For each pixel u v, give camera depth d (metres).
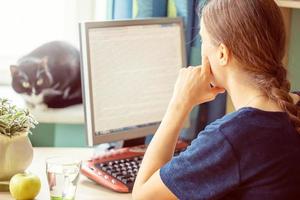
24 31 2.57
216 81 1.40
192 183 1.28
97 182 1.78
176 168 1.30
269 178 1.25
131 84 1.99
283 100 1.29
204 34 1.37
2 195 1.70
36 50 2.29
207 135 1.29
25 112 1.81
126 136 2.00
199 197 1.28
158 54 2.06
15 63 2.37
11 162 1.72
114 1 2.22
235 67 1.32
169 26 2.08
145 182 1.42
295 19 2.34
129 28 1.97
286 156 1.26
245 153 1.25
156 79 2.06
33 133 2.35
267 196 1.25
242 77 1.32
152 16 2.23
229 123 1.27
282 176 1.26
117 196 1.71
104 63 1.92
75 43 2.56
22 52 2.58
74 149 2.13
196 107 2.27
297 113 1.32
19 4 2.55
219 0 1.33
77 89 2.32
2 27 2.57
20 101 2.37
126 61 1.97
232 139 1.26
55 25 2.56
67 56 2.28
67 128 2.35
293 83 2.39
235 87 1.34
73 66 2.29
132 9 2.21
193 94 1.49
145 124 2.04
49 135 2.35
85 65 1.87
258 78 1.30
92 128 1.90
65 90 2.29
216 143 1.27
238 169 1.25
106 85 1.93
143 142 2.12
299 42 2.36
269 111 1.28
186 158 1.30
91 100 1.89
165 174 1.31
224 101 2.29
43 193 1.71
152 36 2.04
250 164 1.25
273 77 1.31
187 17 2.23
